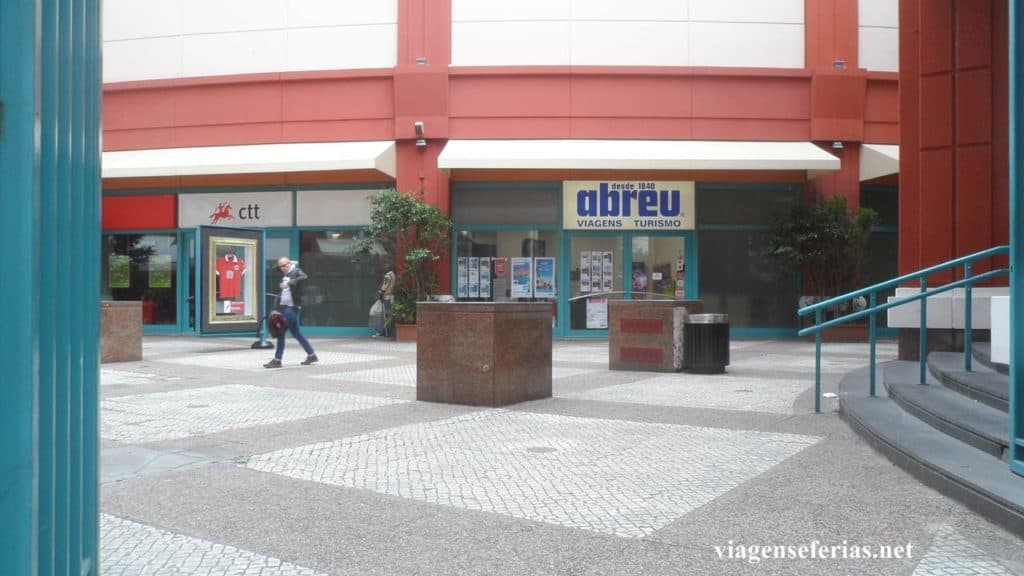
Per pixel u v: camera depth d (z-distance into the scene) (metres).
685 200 19.91
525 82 19.25
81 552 2.07
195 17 20.08
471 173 19.92
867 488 5.17
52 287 1.74
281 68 19.75
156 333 21.12
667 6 19.36
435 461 5.99
